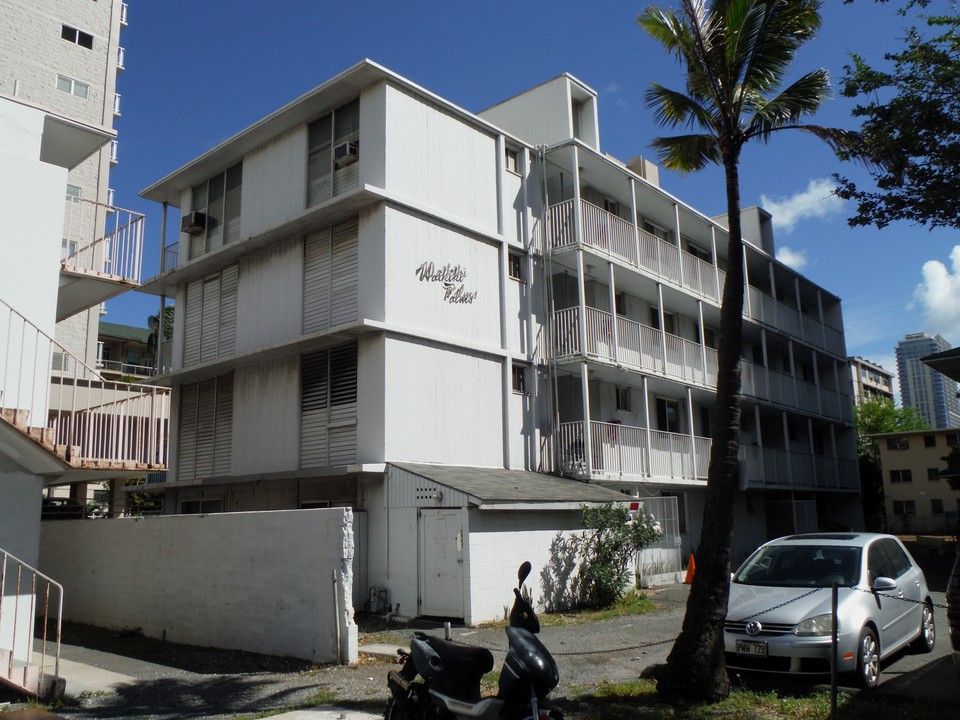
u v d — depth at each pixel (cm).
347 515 1027
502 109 2269
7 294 1022
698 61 926
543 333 1970
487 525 1384
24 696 838
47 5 3597
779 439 3167
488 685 813
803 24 930
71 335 3266
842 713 687
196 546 1220
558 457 1903
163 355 2212
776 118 1005
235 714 757
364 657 1028
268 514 1114
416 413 1609
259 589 1106
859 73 1102
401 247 1644
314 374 1730
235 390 1934
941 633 1148
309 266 1784
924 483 5644
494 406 1798
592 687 825
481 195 1866
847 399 3559
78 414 1028
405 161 1684
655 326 2517
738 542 2591
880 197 1098
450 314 1727
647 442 2088
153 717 751
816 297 3534
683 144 1145
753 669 815
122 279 1228
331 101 1786
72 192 3531
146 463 1055
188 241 2181
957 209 1046
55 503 2408
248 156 2023
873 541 988
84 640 1244
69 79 3628
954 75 1045
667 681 744
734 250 847
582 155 2072
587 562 1577
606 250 2067
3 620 926
